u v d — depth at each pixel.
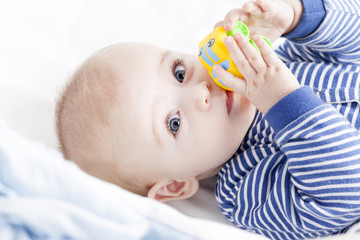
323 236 1.03
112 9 1.46
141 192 1.14
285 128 0.92
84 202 0.50
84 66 1.11
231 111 1.01
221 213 1.23
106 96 1.03
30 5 1.40
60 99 1.14
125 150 1.03
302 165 0.93
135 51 1.07
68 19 1.42
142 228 0.52
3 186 0.48
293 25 1.09
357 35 1.10
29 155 0.49
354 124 1.01
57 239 0.48
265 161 1.07
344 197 0.91
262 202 1.07
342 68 1.14
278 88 0.93
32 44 1.34
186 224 0.54
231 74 0.94
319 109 0.90
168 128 1.01
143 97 1.01
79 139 1.06
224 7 1.54
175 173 1.07
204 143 1.01
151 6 1.51
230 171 1.14
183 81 1.03
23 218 0.46
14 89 1.27
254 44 0.94
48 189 0.49
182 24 1.51
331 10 1.06
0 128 0.52
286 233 1.07
